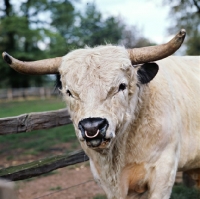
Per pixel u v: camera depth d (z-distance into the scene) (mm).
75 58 3148
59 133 12406
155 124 3539
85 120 2756
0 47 36562
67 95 3156
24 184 6996
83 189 6551
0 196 1050
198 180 4824
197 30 19375
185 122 4008
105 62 3064
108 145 2854
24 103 27500
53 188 6617
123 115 3098
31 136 12195
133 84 3262
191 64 4730
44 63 3494
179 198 5645
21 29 34562
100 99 2916
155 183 3623
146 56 3344
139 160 3568
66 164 4914
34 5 36000
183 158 4051
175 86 4031
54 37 35656
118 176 3562
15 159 9086
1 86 44344
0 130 4312
